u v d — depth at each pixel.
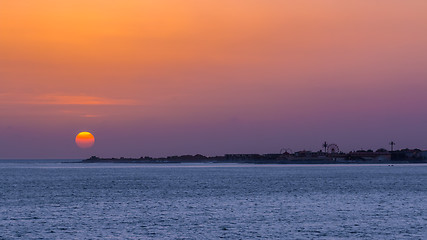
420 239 71.88
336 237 73.56
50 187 174.00
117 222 87.12
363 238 72.62
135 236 74.50
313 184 186.00
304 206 110.06
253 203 116.38
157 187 172.00
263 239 72.38
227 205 112.56
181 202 119.19
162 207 109.12
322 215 94.94
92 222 87.25
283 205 112.19
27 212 101.06
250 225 83.56
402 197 130.38
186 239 72.31
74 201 122.75
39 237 74.00
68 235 75.38
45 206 111.94
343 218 90.88
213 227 81.75
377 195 136.50
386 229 79.38
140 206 111.25
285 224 84.50
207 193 144.62
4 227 82.06
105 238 73.12
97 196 136.50
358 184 185.38
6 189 163.75
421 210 101.94
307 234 75.75
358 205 111.69
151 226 82.94
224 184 187.75
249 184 187.12
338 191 151.00
